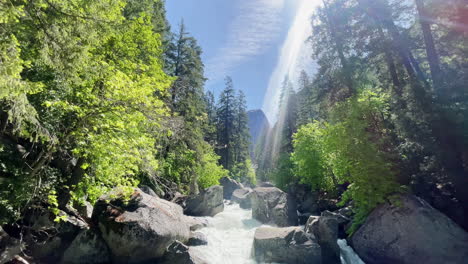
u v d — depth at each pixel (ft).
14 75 12.74
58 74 21.74
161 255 24.22
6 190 19.19
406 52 37.86
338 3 48.42
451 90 28.12
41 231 22.20
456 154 27.20
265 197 46.16
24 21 17.65
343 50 47.80
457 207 28.66
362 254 27.81
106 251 22.94
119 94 22.70
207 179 78.69
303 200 62.95
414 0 37.04
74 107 20.10
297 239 28.19
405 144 31.37
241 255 29.09
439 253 23.25
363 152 30.12
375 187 28.68
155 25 57.57
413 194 28.09
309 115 106.42
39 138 23.47
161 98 42.42
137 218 23.76
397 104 33.65
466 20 29.66
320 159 53.78
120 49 32.73
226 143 145.48
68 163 28.68
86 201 32.22
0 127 20.08
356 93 42.57
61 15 18.21
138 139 25.02
